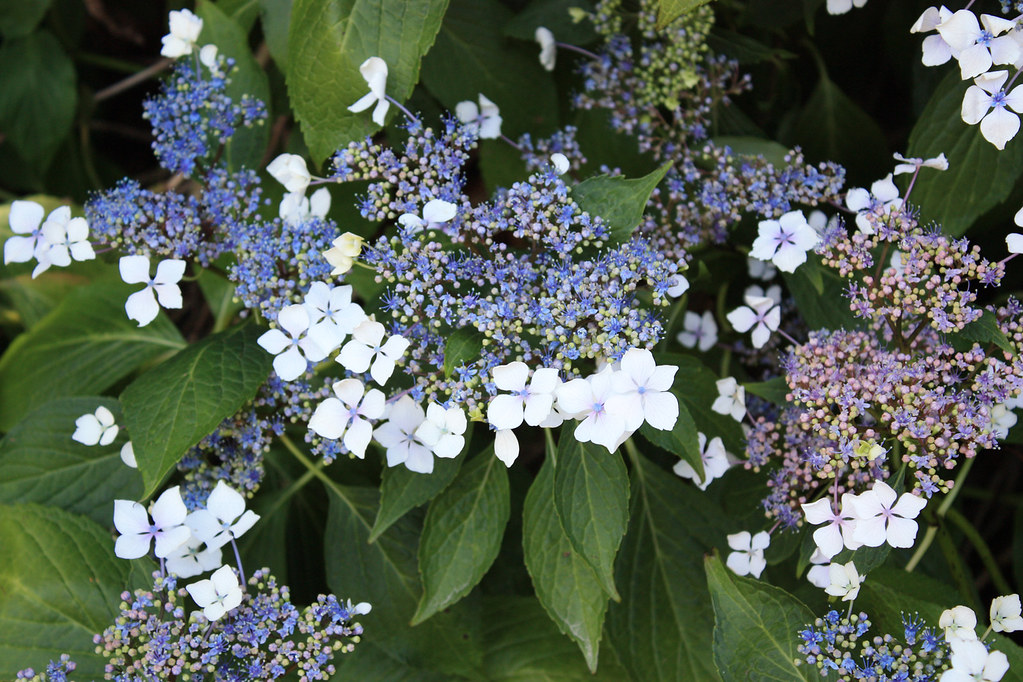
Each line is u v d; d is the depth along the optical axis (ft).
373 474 3.77
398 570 3.56
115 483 3.55
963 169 3.44
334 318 3.25
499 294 3.25
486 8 3.76
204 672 3.31
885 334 3.35
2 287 4.07
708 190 3.53
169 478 3.58
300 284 3.37
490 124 3.61
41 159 4.20
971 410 3.18
